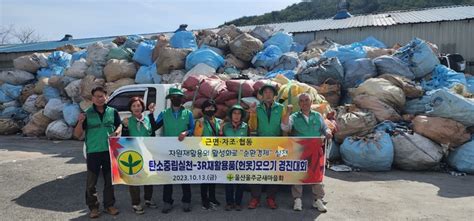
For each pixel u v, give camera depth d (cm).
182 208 565
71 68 1340
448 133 776
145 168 552
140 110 560
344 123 830
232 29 1327
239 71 1138
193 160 555
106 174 547
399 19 1838
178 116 563
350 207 575
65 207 584
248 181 554
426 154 772
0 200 620
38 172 814
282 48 1284
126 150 548
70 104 1346
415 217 533
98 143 534
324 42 1514
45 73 1560
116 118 555
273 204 566
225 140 553
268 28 1351
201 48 1201
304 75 988
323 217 533
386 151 773
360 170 800
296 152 547
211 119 573
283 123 546
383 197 623
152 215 546
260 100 608
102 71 1269
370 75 970
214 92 681
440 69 1005
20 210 571
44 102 1458
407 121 866
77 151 1098
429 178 745
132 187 550
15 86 1595
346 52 1038
